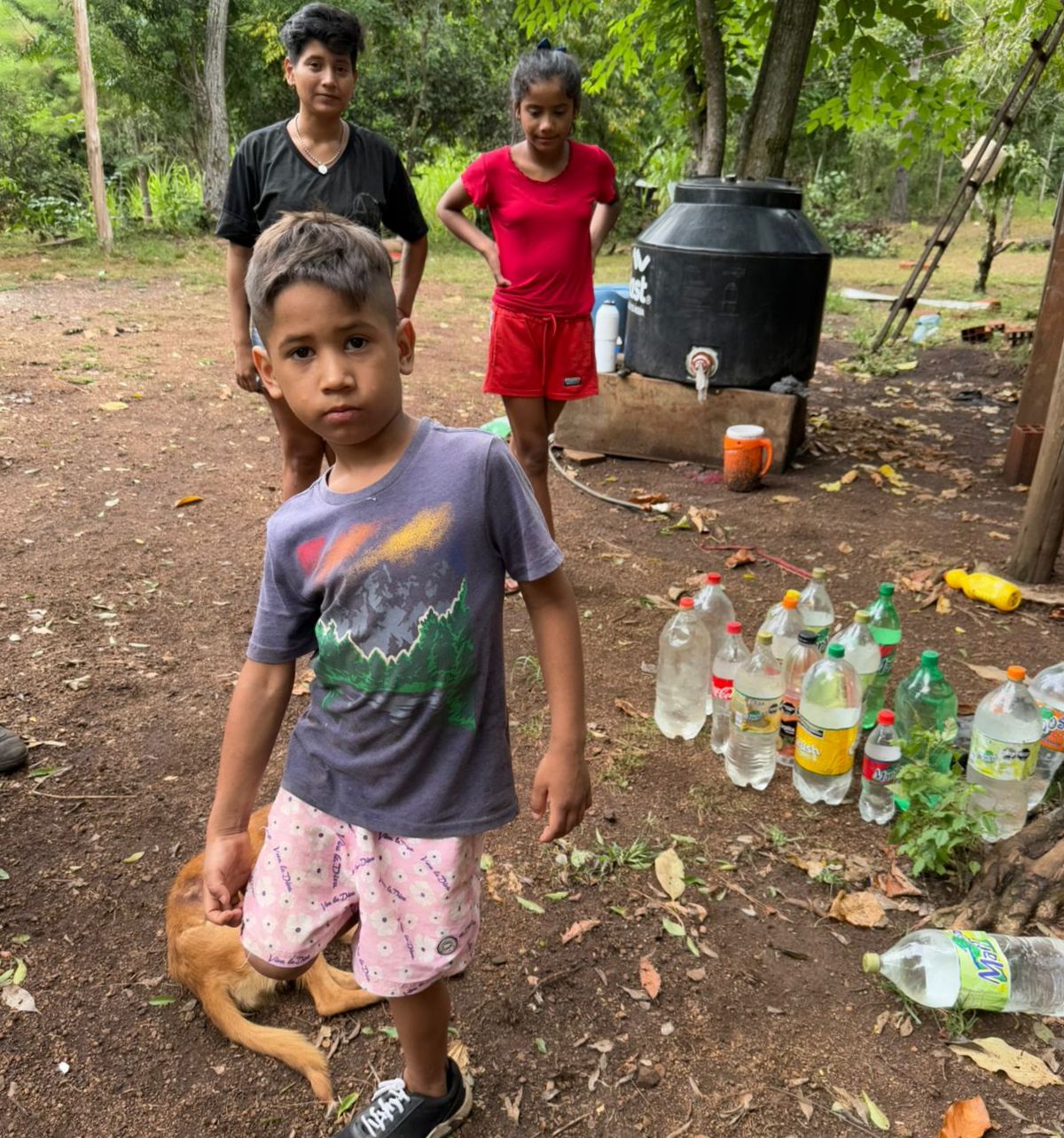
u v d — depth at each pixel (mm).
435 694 1634
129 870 2727
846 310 13398
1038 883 2641
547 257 4082
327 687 1706
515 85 3918
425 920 1718
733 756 3203
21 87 17922
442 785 1684
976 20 11547
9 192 15656
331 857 1764
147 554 4734
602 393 6520
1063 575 4848
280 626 1735
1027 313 13102
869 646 3299
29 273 12070
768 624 3598
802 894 2750
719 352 6152
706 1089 2162
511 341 4195
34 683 3590
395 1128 1938
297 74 3424
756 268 5930
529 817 3021
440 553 1603
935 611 4500
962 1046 2270
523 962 2486
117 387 7410
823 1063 2229
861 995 2414
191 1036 2254
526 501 1687
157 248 14641
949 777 2840
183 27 16844
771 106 7320
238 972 2316
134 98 18406
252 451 6316
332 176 3561
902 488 6156
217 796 1811
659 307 6215
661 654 3576
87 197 17484
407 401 7609
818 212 23875
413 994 1800
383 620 1609
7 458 5816
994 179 14117
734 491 6020
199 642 3975
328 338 1508
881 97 8961
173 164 19688
